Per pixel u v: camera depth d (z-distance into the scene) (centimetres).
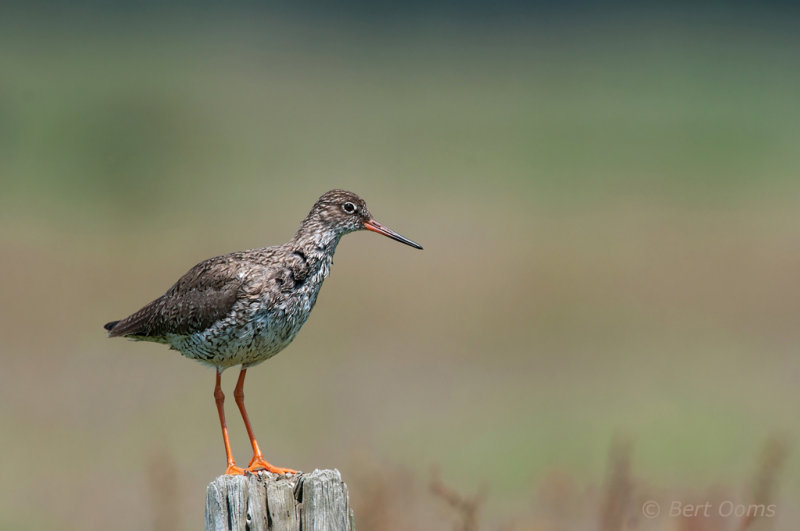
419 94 5222
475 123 4638
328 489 660
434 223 3039
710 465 1441
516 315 2273
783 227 3022
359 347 2059
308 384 1836
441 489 938
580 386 1839
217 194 3353
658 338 2133
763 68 5722
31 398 1716
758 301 2373
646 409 1709
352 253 2723
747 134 4403
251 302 897
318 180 3572
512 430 1599
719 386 1831
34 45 5403
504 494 1324
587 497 1164
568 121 4681
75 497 1341
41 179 3403
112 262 2564
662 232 2984
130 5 6606
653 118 4716
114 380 1822
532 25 6694
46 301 2241
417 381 1862
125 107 4200
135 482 1394
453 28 6588
